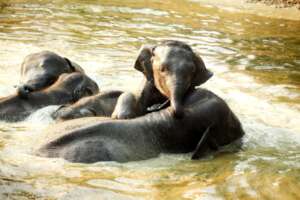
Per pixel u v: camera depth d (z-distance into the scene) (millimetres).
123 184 12711
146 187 12633
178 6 40188
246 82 22375
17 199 11609
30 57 19953
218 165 14188
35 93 17469
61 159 13695
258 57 26938
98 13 35906
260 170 13891
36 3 38031
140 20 34375
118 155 14016
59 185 12414
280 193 12594
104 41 28188
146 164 14039
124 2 40688
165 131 14875
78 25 31766
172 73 15422
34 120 16516
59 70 19531
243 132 16422
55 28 30656
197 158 14594
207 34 31438
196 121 14992
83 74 19016
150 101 16812
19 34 28531
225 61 25672
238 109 18875
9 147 14430
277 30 34156
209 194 12391
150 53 16766
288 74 24094
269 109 19094
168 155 14789
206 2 42125
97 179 12859
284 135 16562
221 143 15422
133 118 15906
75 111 16438
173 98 14984
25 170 13055
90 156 13758
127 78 21859
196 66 15945
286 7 41031
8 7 36031
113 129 14352
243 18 37250
